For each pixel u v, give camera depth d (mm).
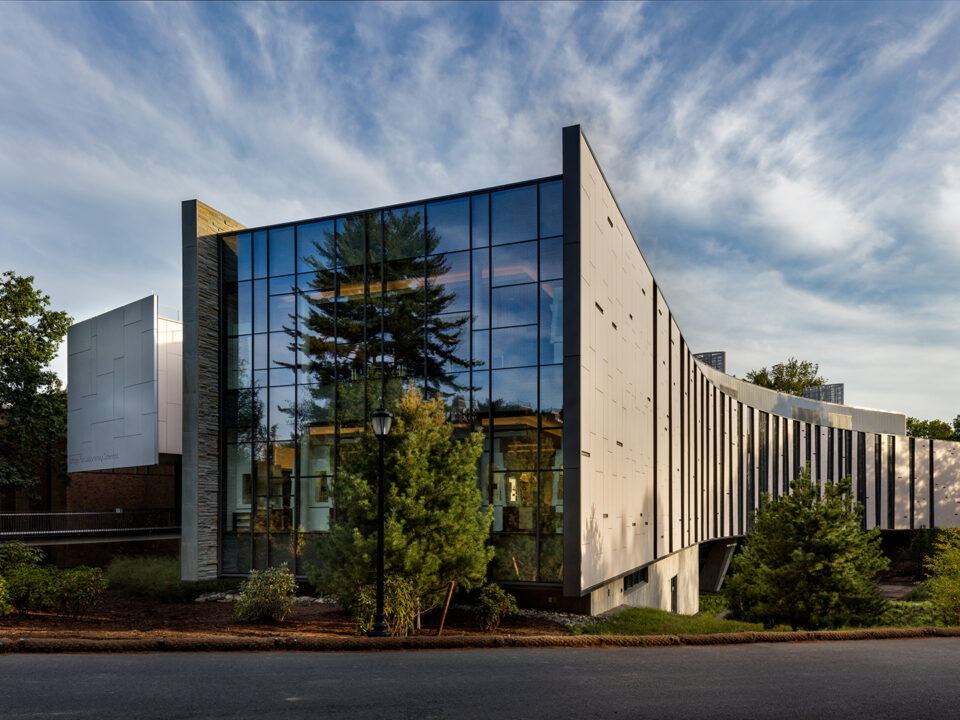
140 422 31188
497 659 10984
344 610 18062
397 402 17531
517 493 20094
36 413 35469
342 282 23438
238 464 24469
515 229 21031
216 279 25516
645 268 30016
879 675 9469
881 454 61188
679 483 36312
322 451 23188
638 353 28047
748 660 10859
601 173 22812
